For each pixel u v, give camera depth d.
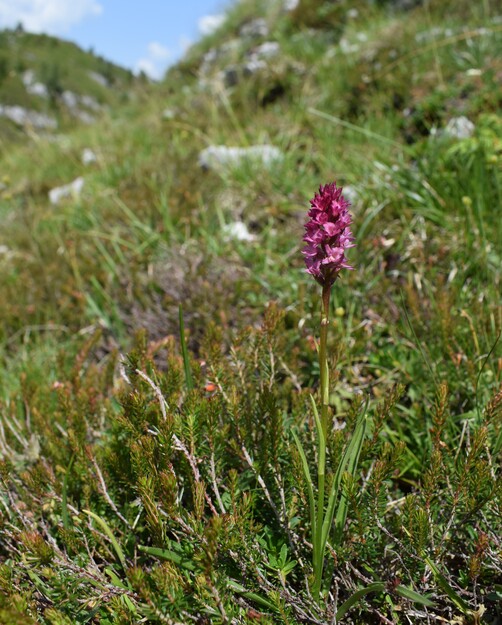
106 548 0.33
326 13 1.70
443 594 0.32
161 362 0.57
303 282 0.64
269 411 0.35
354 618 0.32
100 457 0.38
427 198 0.71
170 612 0.28
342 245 0.27
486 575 0.32
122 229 0.85
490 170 0.70
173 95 1.77
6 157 1.64
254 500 0.34
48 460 0.43
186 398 0.36
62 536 0.34
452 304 0.53
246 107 1.25
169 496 0.30
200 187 0.89
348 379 0.52
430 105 0.95
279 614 0.30
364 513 0.32
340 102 1.11
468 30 1.12
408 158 0.85
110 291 0.72
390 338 0.55
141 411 0.35
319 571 0.30
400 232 0.68
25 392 0.49
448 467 0.35
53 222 0.97
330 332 0.55
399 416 0.46
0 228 1.04
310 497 0.29
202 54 2.20
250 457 0.37
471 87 0.94
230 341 0.57
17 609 0.27
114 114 1.96
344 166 0.87
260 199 0.85
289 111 1.16
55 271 0.78
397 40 1.21
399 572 0.32
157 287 0.71
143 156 1.15
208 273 0.70
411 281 0.58
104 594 0.30
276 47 1.67
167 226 0.80
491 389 0.44
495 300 0.54
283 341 0.46
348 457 0.32
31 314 0.74
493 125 0.78
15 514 0.39
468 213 0.62
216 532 0.28
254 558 0.31
